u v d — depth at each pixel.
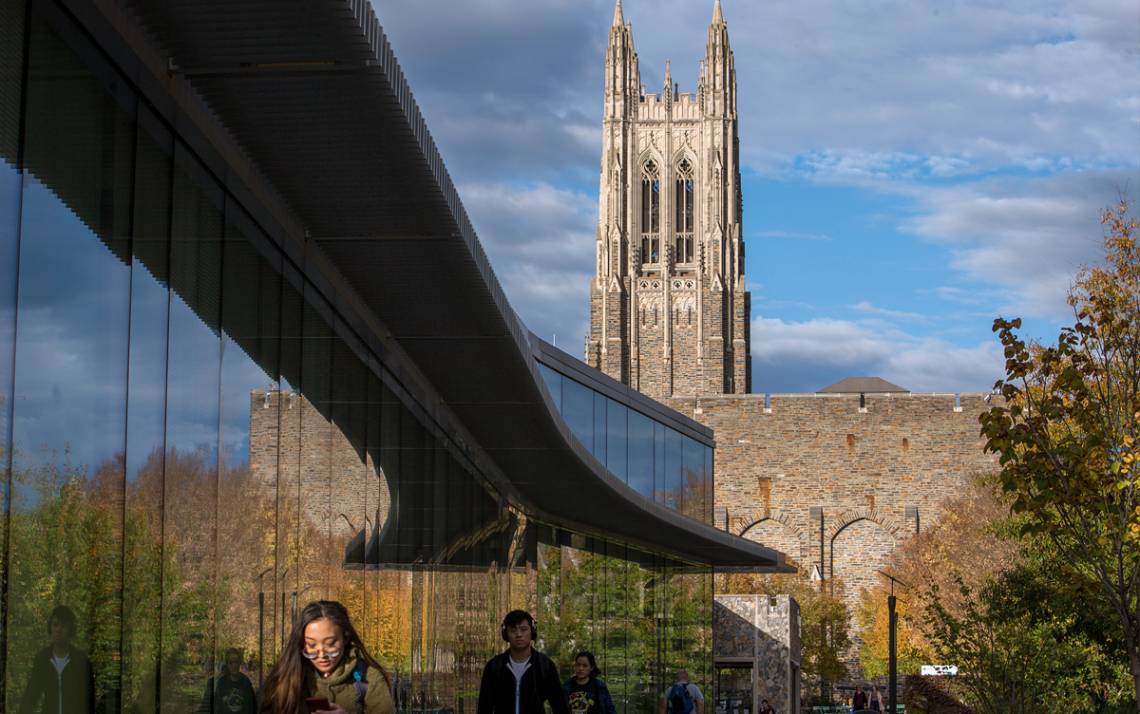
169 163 9.85
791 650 58.88
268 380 12.17
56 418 8.20
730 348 121.69
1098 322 19.92
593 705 13.96
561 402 30.72
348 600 14.97
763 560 44.41
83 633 8.58
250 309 11.64
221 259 10.92
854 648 83.69
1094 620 26.86
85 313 8.55
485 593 24.52
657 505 31.80
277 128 10.31
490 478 25.09
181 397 10.14
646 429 37.09
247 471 11.60
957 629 27.89
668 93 125.19
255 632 11.81
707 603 45.38
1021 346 19.92
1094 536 20.59
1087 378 21.50
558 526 31.78
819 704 80.94
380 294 14.90
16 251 7.69
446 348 17.28
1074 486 19.25
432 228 12.61
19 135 7.68
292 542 12.90
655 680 38.22
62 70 8.21
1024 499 19.69
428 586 19.41
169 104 9.50
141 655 9.44
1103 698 27.11
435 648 19.91
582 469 25.66
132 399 9.28
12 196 7.62
